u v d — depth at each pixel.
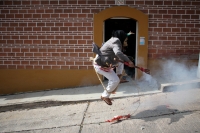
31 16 7.37
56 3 7.29
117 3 7.16
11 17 7.41
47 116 5.51
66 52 7.41
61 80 7.51
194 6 7.11
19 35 7.46
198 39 7.21
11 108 6.28
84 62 7.40
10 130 4.95
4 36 7.49
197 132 4.07
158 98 5.80
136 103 5.64
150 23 7.20
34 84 7.59
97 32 7.22
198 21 7.15
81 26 7.30
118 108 5.48
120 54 4.30
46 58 7.48
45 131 4.73
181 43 7.24
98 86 7.34
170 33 7.21
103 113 5.30
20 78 7.59
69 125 4.88
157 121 4.60
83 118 5.15
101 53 4.62
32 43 7.46
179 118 4.62
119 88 6.76
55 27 7.36
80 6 7.25
